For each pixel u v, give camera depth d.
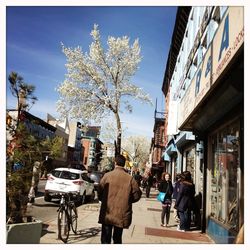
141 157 88.69
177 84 26.52
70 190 17.17
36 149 6.53
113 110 31.81
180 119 12.80
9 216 6.03
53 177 17.48
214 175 9.98
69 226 8.27
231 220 7.74
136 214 14.30
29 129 6.76
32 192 13.91
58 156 6.79
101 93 32.53
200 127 10.46
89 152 108.44
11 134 6.44
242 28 5.25
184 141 17.38
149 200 22.58
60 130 69.31
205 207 10.36
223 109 7.82
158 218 13.54
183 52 23.44
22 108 6.61
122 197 5.91
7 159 6.24
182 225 10.59
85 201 19.95
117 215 5.83
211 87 6.84
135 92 32.50
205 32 14.24
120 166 6.14
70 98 31.89
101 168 100.94
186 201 10.72
